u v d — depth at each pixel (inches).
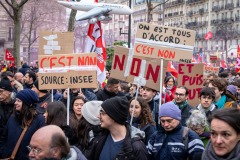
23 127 222.7
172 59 291.0
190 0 3016.7
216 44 2738.7
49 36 323.9
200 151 185.5
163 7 3171.8
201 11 2910.9
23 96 220.4
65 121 197.0
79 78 259.9
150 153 196.5
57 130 128.2
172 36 291.4
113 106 171.2
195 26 2977.4
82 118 233.9
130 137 174.1
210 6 2827.3
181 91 272.5
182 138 189.0
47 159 124.0
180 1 3120.1
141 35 291.1
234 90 321.4
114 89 331.3
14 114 226.2
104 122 173.0
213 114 127.9
